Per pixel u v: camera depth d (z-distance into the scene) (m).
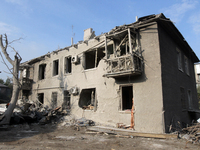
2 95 34.75
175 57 11.95
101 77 12.09
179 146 6.80
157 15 9.45
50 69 16.89
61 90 15.22
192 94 15.47
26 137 8.35
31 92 18.73
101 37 12.75
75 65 14.45
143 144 7.11
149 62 9.67
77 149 6.35
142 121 9.35
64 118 13.16
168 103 9.45
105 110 11.37
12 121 12.42
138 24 9.99
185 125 11.44
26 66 18.89
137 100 9.79
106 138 8.19
